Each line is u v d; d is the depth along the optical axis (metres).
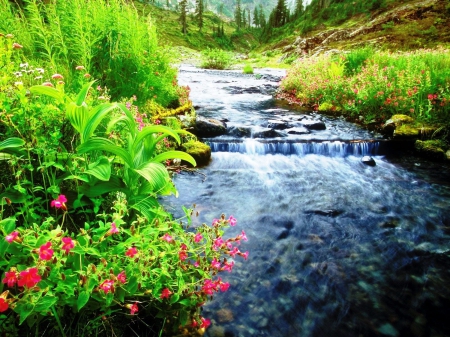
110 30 5.35
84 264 1.75
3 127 2.21
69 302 1.56
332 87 10.34
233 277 2.82
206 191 4.56
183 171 5.05
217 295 2.59
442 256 3.26
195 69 27.61
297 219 3.94
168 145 4.87
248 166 5.68
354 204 4.39
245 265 3.00
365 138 6.92
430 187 5.04
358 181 5.23
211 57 32.72
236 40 115.75
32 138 2.05
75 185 2.31
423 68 8.52
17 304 1.40
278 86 16.17
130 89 5.63
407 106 7.64
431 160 6.25
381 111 8.27
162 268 1.77
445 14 34.25
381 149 6.59
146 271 1.71
